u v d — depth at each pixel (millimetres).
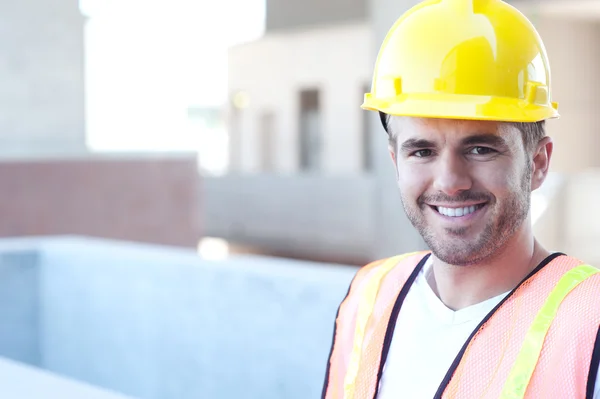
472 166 1094
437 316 1185
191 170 8820
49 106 8953
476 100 1085
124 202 8281
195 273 3727
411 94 1130
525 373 1023
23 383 2244
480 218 1106
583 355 993
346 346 1301
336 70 14758
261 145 16688
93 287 4309
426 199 1135
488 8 1133
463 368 1091
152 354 3986
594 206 8328
